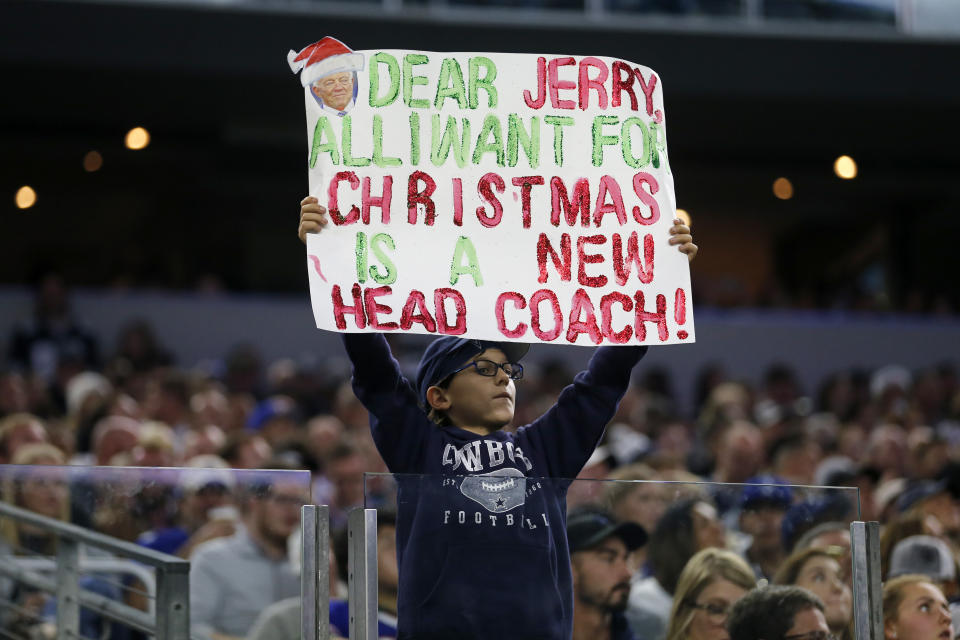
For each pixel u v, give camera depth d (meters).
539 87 13.45
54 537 14.01
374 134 12.99
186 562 12.58
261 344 47.09
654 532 12.34
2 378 32.19
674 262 13.43
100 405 29.55
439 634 11.55
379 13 45.12
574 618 12.12
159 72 45.38
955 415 37.19
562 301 13.02
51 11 44.34
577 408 13.09
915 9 48.22
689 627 12.28
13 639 14.20
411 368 38.50
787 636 12.33
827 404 40.41
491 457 12.50
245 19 45.00
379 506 11.64
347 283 12.56
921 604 15.58
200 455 25.45
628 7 46.50
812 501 12.54
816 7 47.88
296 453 24.80
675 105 48.94
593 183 13.38
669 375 44.28
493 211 13.08
